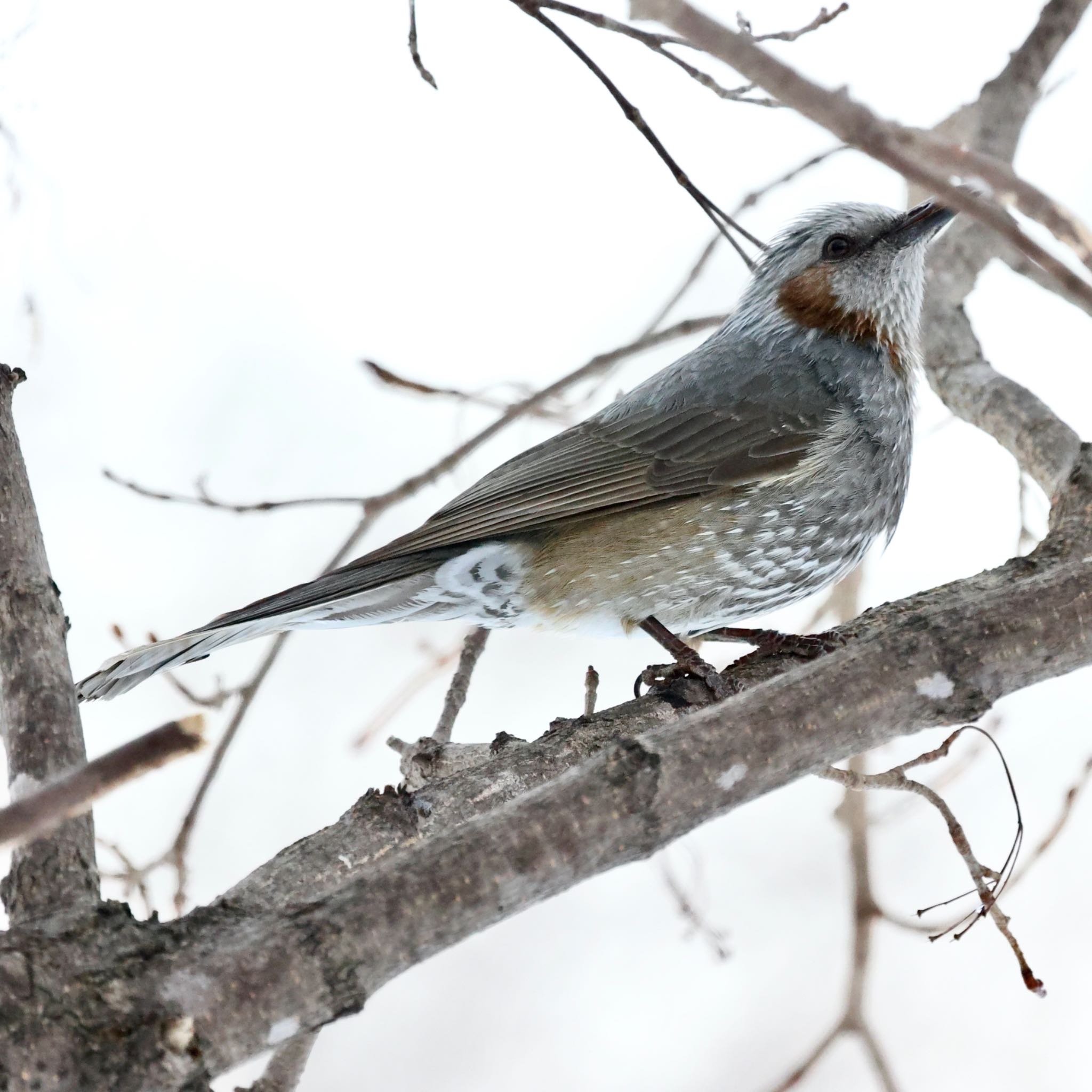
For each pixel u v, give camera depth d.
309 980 5.48
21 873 6.01
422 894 5.69
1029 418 11.84
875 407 12.17
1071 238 4.91
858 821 12.00
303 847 7.63
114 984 5.32
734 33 4.50
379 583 11.15
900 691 6.79
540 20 8.52
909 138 5.37
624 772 6.12
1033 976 8.51
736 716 6.45
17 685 6.95
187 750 4.40
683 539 11.48
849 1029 11.34
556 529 11.56
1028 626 7.09
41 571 7.40
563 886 5.96
